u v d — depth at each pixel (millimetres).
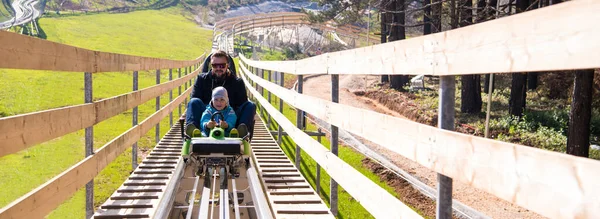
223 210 4570
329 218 5504
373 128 3943
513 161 2098
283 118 9203
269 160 8523
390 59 3656
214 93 6520
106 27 62656
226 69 7520
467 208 10391
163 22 81938
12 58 3467
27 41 3740
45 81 22016
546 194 1884
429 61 2998
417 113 21719
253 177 5523
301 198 6254
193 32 73062
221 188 5277
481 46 2391
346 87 32844
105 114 5980
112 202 5980
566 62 1803
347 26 64500
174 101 12828
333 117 5234
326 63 5625
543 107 24094
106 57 6180
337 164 5129
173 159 8758
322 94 29656
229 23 81125
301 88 7488
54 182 4172
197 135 5949
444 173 2752
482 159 2350
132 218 5457
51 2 92375
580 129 15016
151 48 47656
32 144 3787
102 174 10008
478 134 19219
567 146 15500
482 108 24094
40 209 3865
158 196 6203
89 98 5469
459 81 32281
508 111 22438
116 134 13961
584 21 1714
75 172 4762
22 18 64875
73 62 4844
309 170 12039
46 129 4062
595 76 23656
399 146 3416
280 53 61219
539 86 28000
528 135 18578
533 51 1994
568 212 1771
